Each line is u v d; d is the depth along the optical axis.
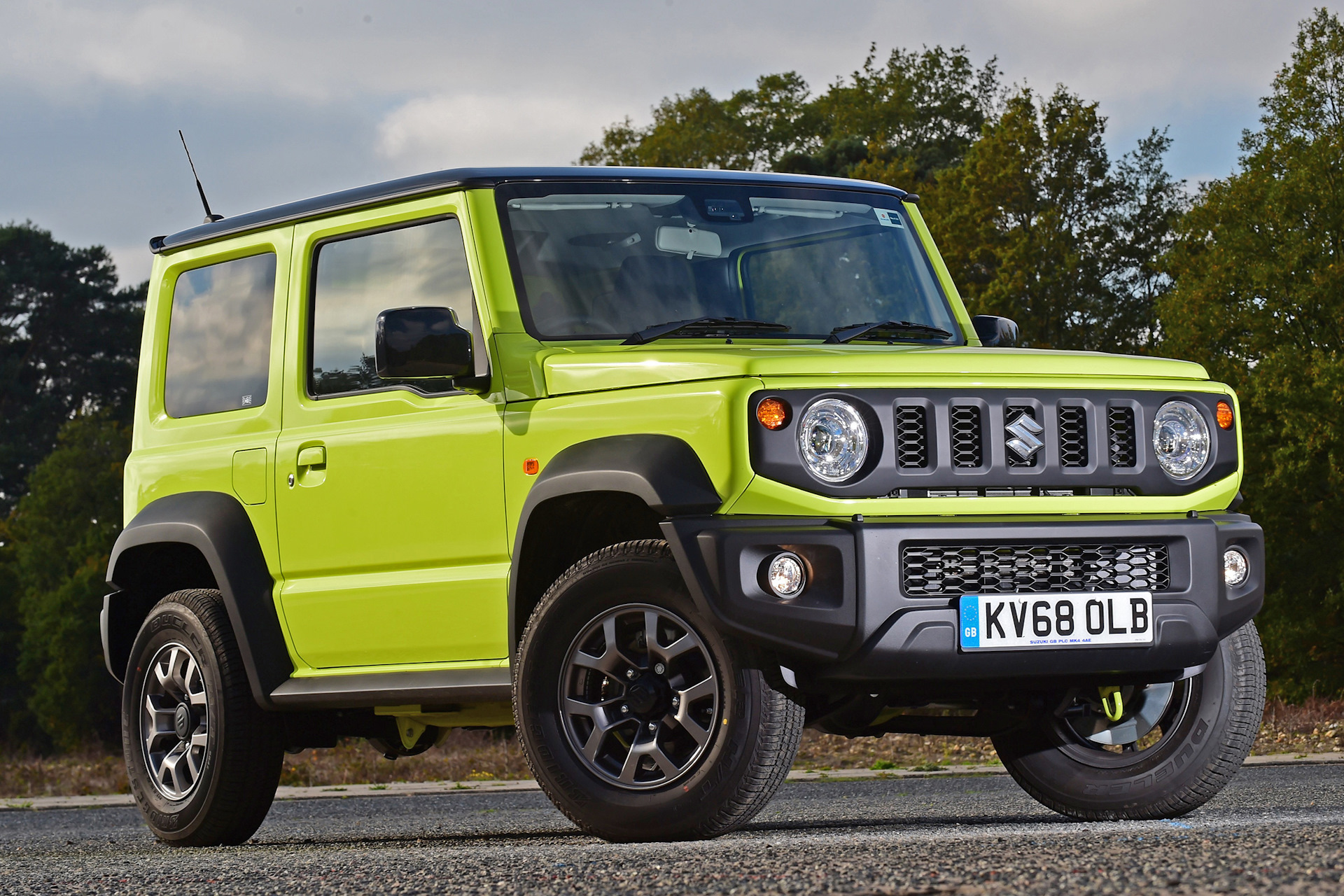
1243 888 2.78
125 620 7.33
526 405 5.48
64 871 4.88
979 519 4.93
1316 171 42.28
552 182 6.06
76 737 79.56
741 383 4.82
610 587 5.05
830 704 5.33
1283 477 40.62
